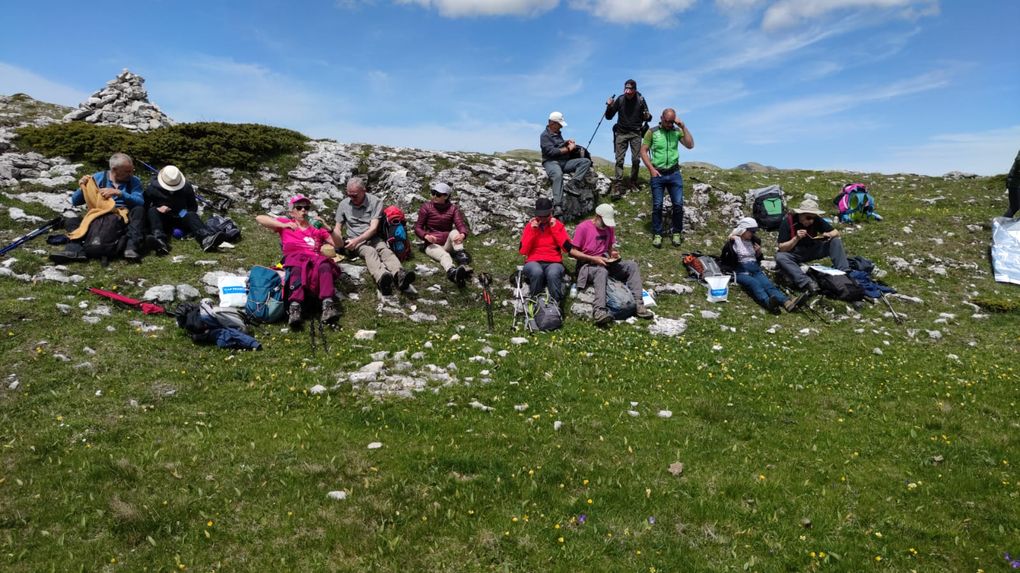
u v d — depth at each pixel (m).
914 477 7.53
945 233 21.31
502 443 7.99
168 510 6.23
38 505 6.22
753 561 5.80
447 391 9.62
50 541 5.75
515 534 6.09
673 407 9.46
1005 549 6.12
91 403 8.40
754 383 10.62
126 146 17.58
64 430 7.68
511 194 20.69
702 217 21.72
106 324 10.61
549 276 13.75
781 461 7.83
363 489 6.75
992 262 19.19
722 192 23.14
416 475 7.07
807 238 16.59
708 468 7.54
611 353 11.80
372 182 20.66
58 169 16.44
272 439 7.79
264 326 11.66
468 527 6.15
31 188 15.36
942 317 15.48
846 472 7.61
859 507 6.84
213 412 8.48
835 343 13.55
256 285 11.74
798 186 27.89
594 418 8.87
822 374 11.18
